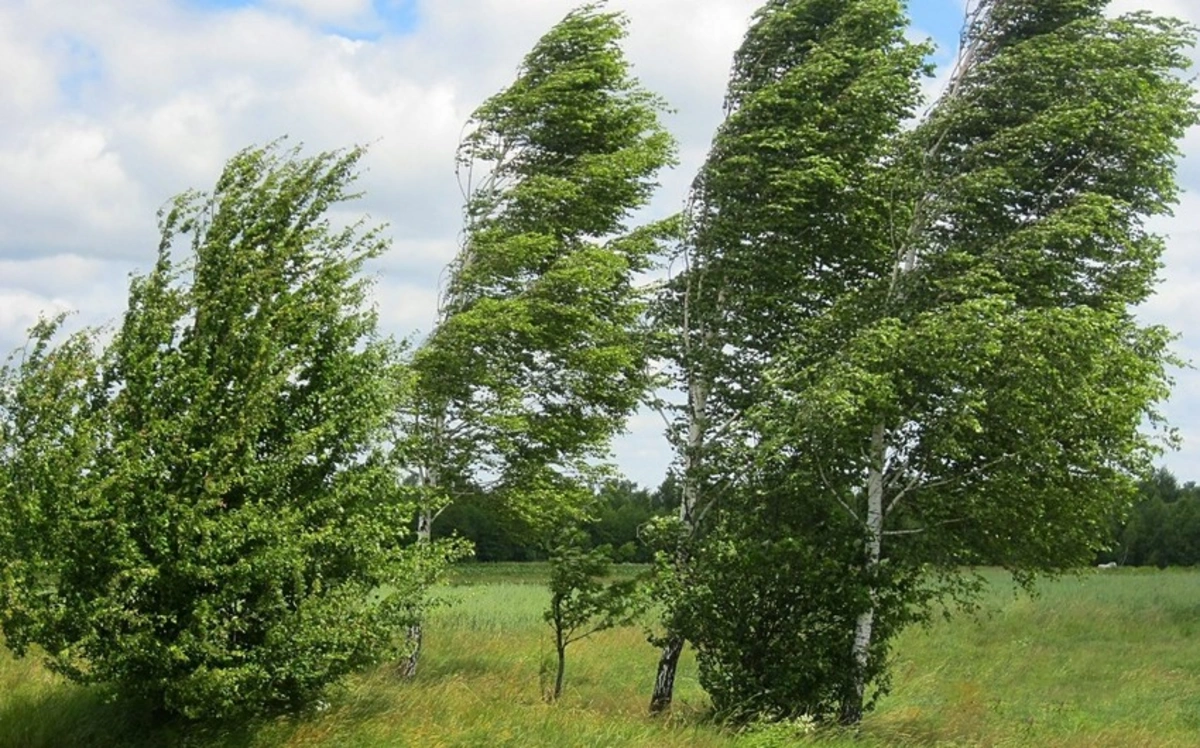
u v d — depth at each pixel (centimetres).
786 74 1997
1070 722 2003
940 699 2231
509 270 2020
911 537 1833
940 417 1739
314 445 1231
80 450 1110
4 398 1154
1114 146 1812
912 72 1947
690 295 2058
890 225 1894
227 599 1124
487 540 6044
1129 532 8162
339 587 1220
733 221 1986
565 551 1792
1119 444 1739
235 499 1191
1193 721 2081
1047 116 1775
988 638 3209
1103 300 1831
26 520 1092
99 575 1097
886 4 1953
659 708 1919
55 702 1267
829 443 1766
